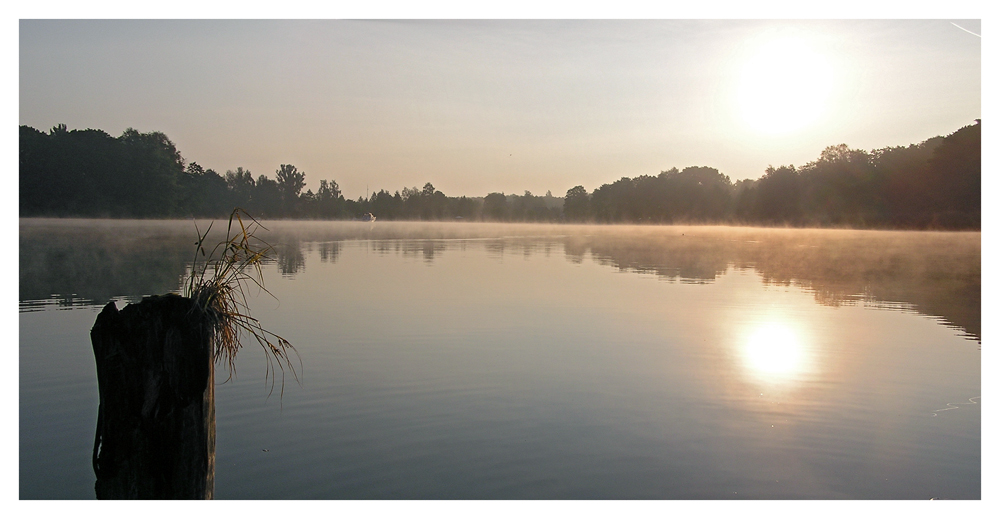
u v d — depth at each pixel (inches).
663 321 572.7
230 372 381.7
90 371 385.7
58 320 549.3
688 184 5885.8
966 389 364.5
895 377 389.4
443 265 1160.8
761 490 241.1
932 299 744.3
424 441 281.0
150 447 171.8
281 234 2679.6
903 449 279.4
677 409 326.6
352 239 2267.5
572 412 319.0
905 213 3314.5
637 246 1956.2
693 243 2177.7
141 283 816.3
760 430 298.2
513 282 881.5
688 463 263.9
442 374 382.6
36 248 1462.8
